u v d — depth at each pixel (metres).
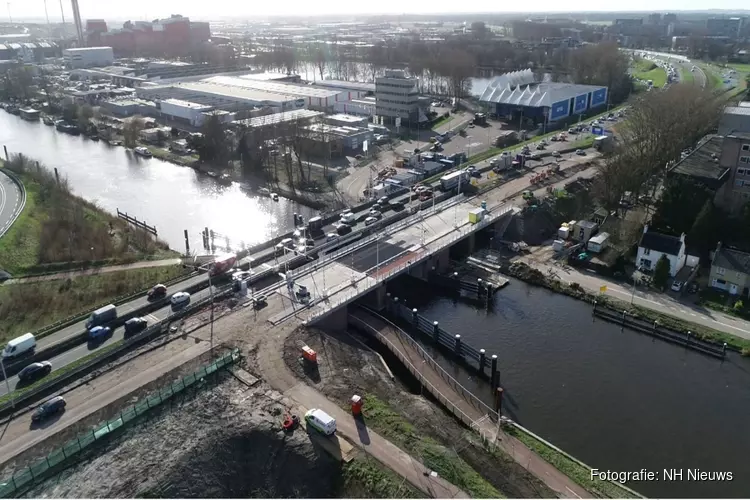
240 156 175.12
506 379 80.00
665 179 126.50
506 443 65.25
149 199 152.00
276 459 60.41
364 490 56.19
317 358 76.31
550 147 178.12
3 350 75.38
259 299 89.88
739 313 91.00
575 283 102.94
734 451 66.31
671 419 71.50
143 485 56.59
